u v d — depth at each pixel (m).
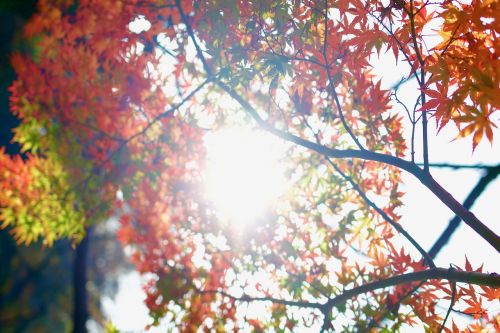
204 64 3.93
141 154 4.38
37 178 4.20
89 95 4.12
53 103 4.10
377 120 4.24
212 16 3.67
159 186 4.56
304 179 4.66
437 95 2.78
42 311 17.84
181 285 4.39
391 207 4.38
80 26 4.12
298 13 3.61
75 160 4.18
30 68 4.05
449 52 2.97
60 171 4.23
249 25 3.65
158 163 4.40
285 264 4.51
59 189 4.21
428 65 3.14
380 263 4.25
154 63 4.29
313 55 3.98
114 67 4.27
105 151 4.30
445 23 2.90
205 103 4.69
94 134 4.34
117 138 4.30
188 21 3.96
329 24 3.62
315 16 3.50
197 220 4.55
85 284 10.59
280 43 3.74
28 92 4.07
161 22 4.11
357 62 3.49
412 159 3.35
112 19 4.07
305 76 3.84
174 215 4.66
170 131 4.47
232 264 4.57
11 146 8.35
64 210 4.25
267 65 3.64
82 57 4.11
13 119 8.30
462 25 2.85
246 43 3.79
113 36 4.11
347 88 4.39
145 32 4.11
